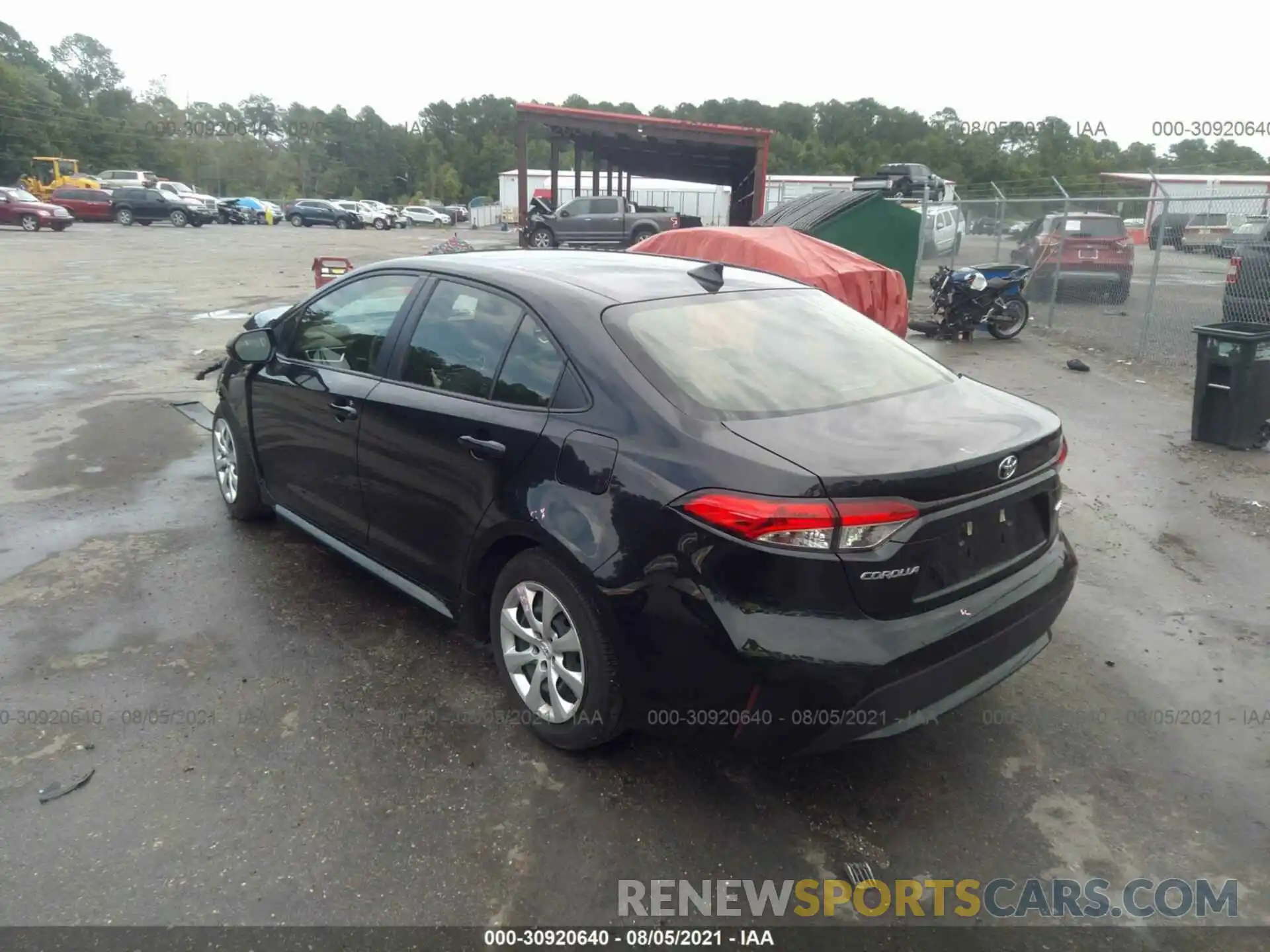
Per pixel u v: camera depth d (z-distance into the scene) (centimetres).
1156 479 661
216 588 451
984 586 297
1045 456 313
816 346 352
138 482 608
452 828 292
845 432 290
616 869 278
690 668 277
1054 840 296
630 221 2855
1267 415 734
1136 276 1703
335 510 426
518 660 338
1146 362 1124
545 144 10150
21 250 2788
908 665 269
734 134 2447
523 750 331
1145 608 460
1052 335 1366
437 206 8381
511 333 345
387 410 379
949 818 305
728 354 326
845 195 1723
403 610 434
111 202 4572
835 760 332
